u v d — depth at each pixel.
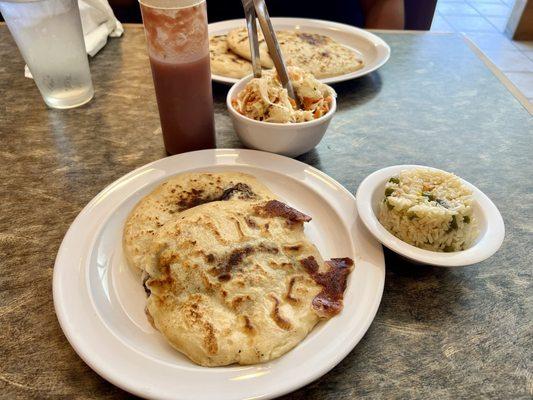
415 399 0.25
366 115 0.51
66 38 0.47
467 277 0.32
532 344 0.28
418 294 0.31
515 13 1.60
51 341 0.28
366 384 0.26
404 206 0.31
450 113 0.52
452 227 0.30
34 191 0.39
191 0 0.35
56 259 0.31
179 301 0.28
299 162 0.41
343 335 0.26
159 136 0.47
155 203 0.36
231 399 0.23
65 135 0.47
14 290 0.31
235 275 0.29
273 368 0.25
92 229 0.34
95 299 0.29
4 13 0.44
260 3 0.39
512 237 0.36
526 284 0.32
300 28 0.68
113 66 0.59
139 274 0.31
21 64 0.59
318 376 0.24
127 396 0.25
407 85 0.57
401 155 0.45
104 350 0.26
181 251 0.29
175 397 0.23
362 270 0.31
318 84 0.44
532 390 0.26
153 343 0.27
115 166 0.43
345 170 0.43
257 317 0.27
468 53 0.65
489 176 0.42
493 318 0.30
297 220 0.33
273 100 0.41
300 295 0.29
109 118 0.49
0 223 0.36
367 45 0.64
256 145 0.42
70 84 0.50
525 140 0.48
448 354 0.27
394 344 0.28
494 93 0.56
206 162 0.40
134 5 0.90
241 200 0.35
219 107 0.52
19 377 0.26
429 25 1.01
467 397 0.25
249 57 0.58
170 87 0.39
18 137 0.46
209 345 0.26
